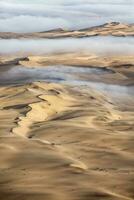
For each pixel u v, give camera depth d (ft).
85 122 273.75
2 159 168.04
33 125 265.75
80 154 185.88
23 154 174.70
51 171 150.30
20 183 133.69
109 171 153.99
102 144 209.77
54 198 115.03
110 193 120.26
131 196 123.24
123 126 267.59
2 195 119.96
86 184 130.93
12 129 236.22
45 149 186.91
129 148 200.75
